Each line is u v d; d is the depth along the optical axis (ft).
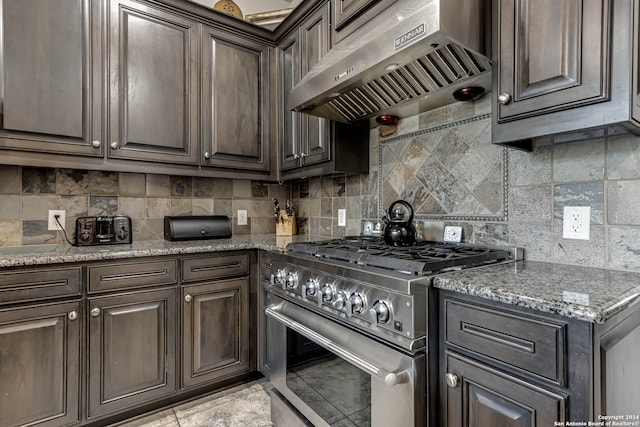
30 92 5.26
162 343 5.65
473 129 5.04
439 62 4.17
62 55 5.50
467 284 2.98
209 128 6.94
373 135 6.77
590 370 2.28
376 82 4.87
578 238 3.94
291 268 5.11
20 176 5.98
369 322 3.64
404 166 6.12
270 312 5.40
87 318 5.04
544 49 3.24
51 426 4.78
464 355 3.05
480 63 4.03
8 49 5.12
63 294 4.85
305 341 4.89
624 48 2.79
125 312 5.33
